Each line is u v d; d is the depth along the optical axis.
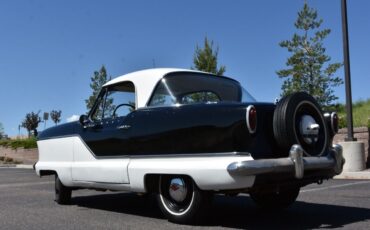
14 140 32.94
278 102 5.32
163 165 5.50
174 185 5.50
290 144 5.14
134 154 5.98
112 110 6.57
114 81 6.66
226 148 5.00
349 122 13.27
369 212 6.27
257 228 5.28
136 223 5.82
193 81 6.11
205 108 5.25
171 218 5.64
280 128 5.11
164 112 5.66
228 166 4.83
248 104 5.04
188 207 5.41
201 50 22.31
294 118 5.19
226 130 5.01
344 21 13.73
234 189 4.96
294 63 21.12
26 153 30.03
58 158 7.61
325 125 5.66
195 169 5.13
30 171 20.02
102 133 6.57
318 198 7.77
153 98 5.97
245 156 4.92
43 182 13.01
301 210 6.56
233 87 6.55
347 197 7.85
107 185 6.43
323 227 5.27
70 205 7.73
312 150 5.41
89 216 6.52
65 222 6.09
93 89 27.73
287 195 6.44
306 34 21.06
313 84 20.73
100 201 8.09
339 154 5.87
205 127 5.18
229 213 6.39
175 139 5.46
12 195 9.54
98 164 6.57
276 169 4.87
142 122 5.90
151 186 5.84
